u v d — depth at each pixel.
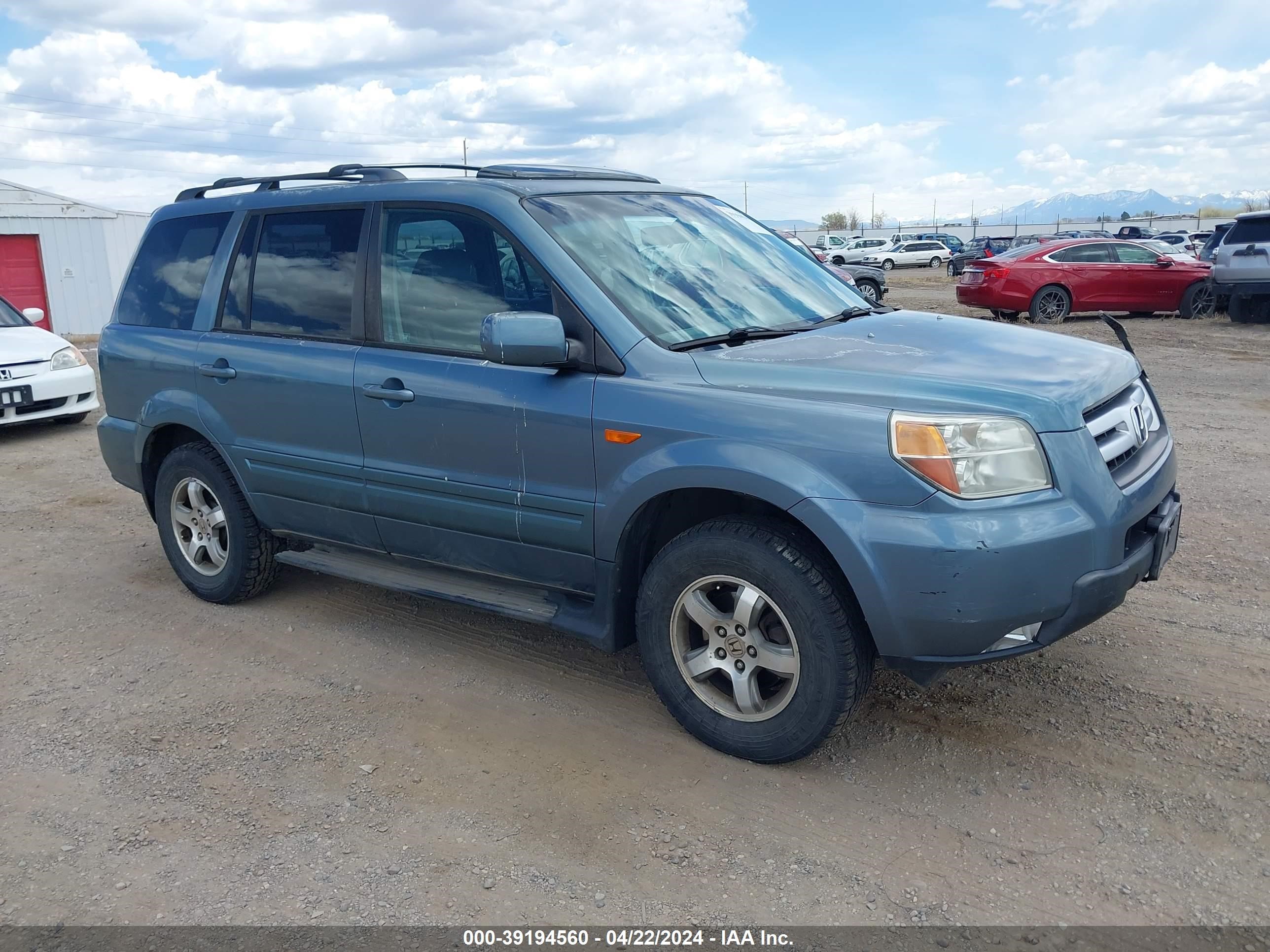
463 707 3.90
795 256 4.54
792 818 3.10
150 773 3.48
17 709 4.00
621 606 3.62
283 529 4.66
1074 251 17.27
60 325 24.09
